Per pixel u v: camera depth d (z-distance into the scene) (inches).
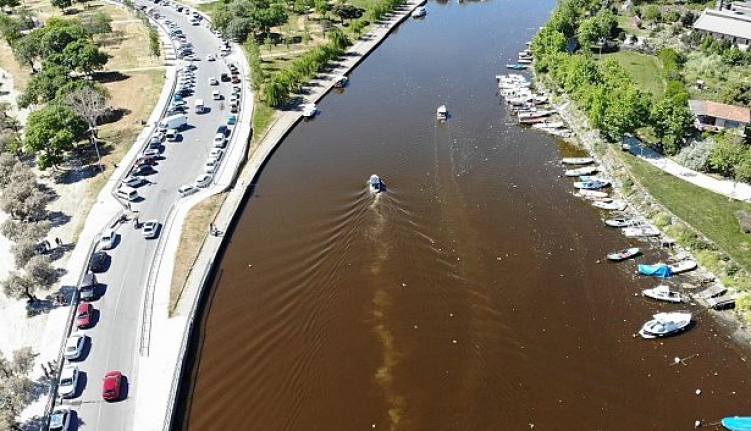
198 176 5935.0
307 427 3585.1
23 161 6269.7
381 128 6993.1
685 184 5595.5
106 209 5457.7
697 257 4808.1
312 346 4114.2
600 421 3597.4
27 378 3609.7
